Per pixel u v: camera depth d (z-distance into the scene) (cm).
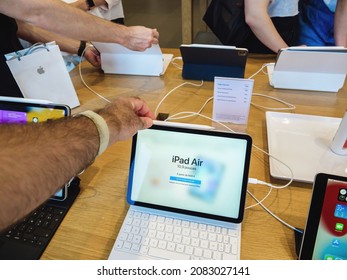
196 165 59
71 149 39
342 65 89
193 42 242
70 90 94
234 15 133
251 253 53
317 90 99
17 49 99
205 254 52
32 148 36
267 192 64
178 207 59
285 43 130
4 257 53
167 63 119
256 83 105
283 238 55
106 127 45
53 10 84
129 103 56
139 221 58
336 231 46
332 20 144
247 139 57
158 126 61
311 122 83
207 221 57
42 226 58
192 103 96
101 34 94
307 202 61
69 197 64
